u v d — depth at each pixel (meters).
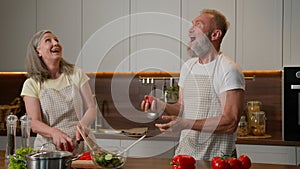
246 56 3.97
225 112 2.54
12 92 4.86
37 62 3.11
